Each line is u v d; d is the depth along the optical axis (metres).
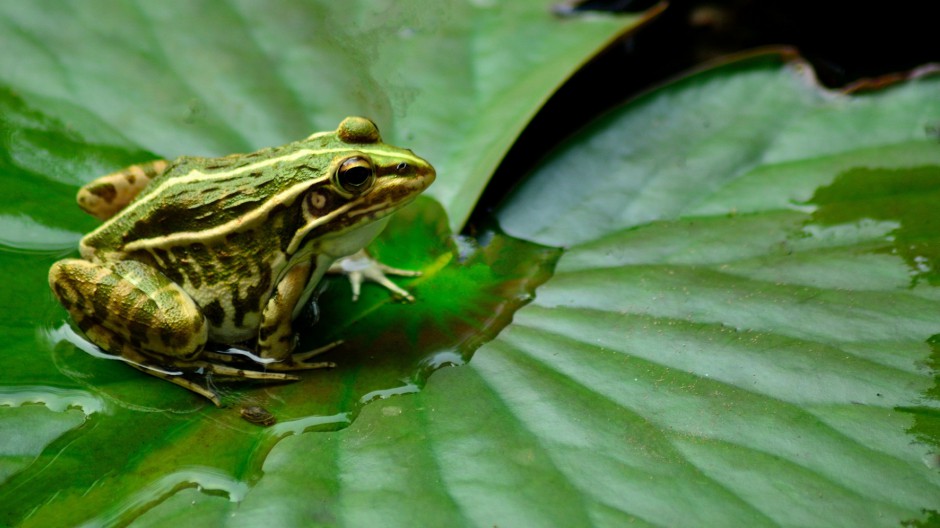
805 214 0.68
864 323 0.65
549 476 0.63
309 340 0.66
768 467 0.63
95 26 0.70
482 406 0.64
